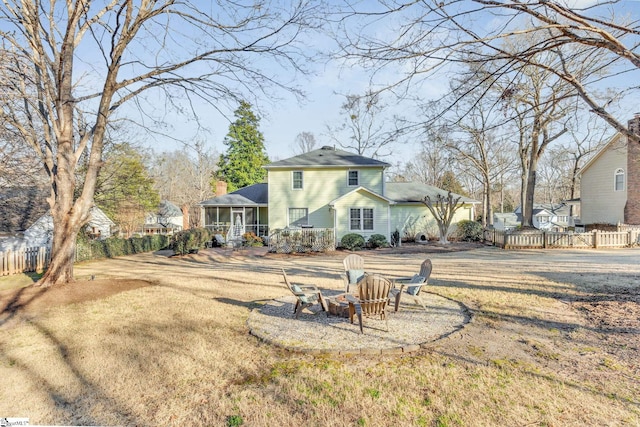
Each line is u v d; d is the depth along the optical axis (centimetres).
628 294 755
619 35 532
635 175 2230
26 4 863
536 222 3859
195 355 477
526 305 700
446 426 309
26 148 1259
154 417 333
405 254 1725
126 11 835
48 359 471
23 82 964
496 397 354
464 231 2444
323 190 2273
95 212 2508
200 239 1961
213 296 841
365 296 569
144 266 1474
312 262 1493
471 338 526
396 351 478
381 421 319
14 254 1364
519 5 412
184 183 5147
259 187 2823
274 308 719
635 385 372
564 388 369
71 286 916
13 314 702
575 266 1193
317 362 449
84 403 360
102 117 937
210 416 332
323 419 324
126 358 469
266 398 362
